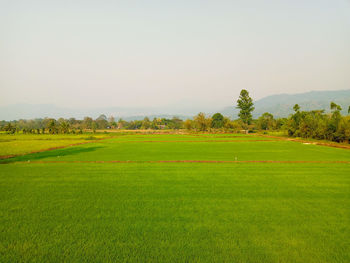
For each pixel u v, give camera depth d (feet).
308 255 25.82
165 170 70.85
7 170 71.51
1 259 25.05
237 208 39.52
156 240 28.91
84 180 58.65
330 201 43.19
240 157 99.91
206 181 57.36
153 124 597.52
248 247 27.37
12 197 45.27
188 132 385.09
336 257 25.45
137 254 25.84
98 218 35.45
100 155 108.06
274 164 81.41
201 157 100.22
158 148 139.74
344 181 57.47
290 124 253.24
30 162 87.30
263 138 233.96
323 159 94.12
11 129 341.00
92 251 26.48
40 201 43.01
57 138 235.61
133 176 62.95
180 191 49.06
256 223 33.78
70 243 28.25
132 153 115.14
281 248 27.22
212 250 26.71
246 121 398.62
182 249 26.89
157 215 36.55
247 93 391.45
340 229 31.99
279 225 33.14
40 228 32.19
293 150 127.54
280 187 52.03
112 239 29.14
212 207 39.99
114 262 24.39
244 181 57.36
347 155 106.63
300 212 37.91
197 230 31.53
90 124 595.06
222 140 206.80
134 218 35.42
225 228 32.17
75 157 101.30
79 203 41.96
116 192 48.47
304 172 67.87
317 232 31.12
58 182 56.75
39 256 25.59
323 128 194.39
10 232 31.07
